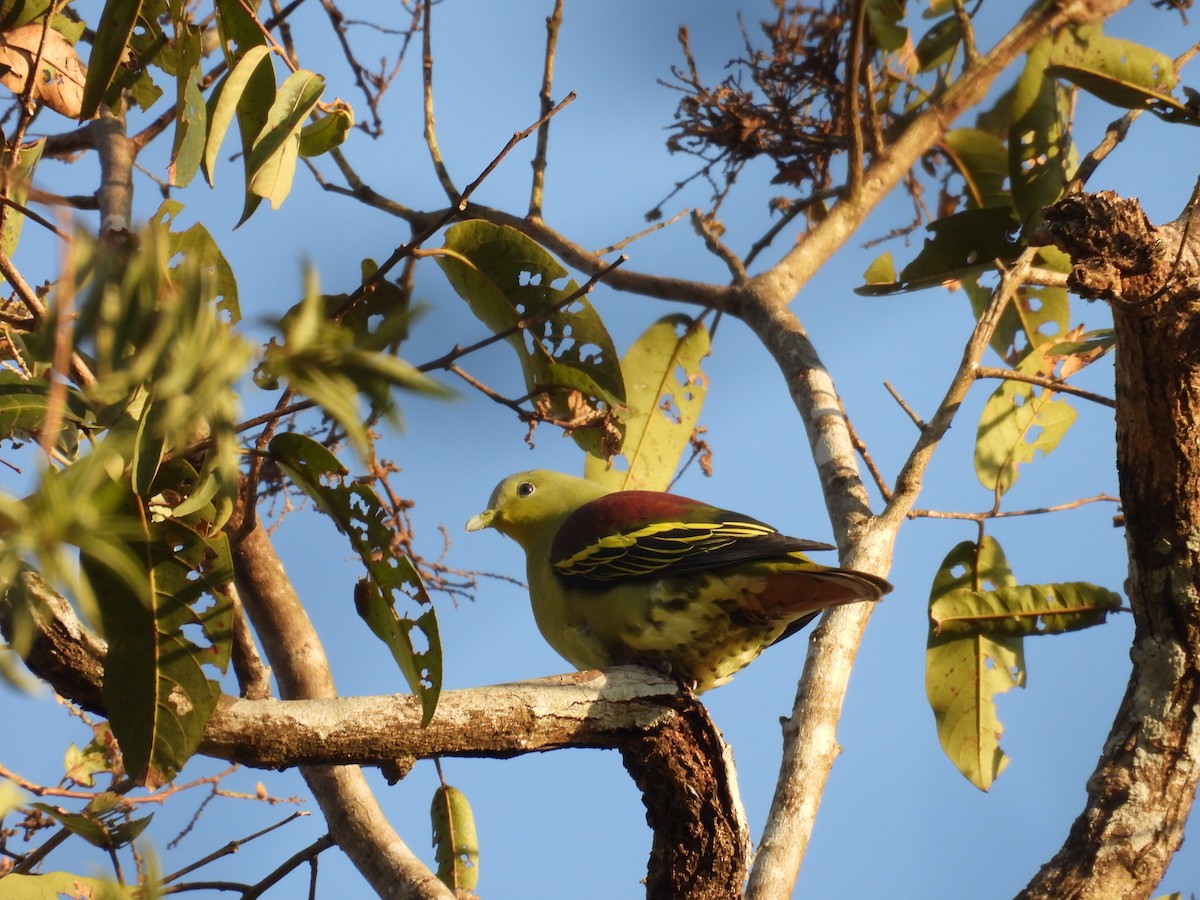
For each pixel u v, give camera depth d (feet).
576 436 30.37
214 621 19.70
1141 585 29.27
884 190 43.75
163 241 8.90
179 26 24.38
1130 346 26.30
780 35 42.37
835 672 32.17
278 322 8.86
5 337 22.41
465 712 22.13
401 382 8.78
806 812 30.14
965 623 37.78
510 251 29.04
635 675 24.70
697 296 43.27
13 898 19.21
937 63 45.27
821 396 39.22
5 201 19.92
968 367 34.76
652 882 26.40
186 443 14.89
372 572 20.16
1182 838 28.63
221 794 32.42
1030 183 41.16
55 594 18.93
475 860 36.04
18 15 28.14
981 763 38.81
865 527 34.73
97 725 29.40
